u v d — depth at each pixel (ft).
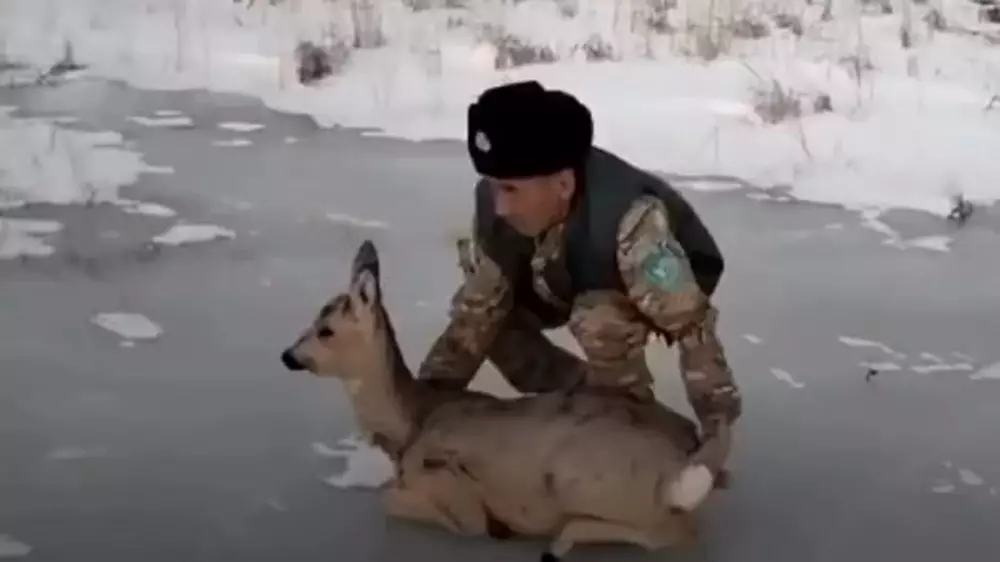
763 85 24.54
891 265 16.80
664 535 10.14
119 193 18.56
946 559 10.44
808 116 23.03
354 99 23.79
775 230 17.93
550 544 10.24
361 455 11.81
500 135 9.70
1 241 16.60
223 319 14.60
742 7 29.45
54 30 27.48
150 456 11.71
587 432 9.98
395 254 16.60
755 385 13.32
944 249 17.47
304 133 21.85
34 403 12.58
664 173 20.13
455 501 10.34
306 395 12.90
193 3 29.63
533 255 10.59
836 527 10.85
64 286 15.35
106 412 12.45
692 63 26.25
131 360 13.53
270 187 19.06
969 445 12.25
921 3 30.30
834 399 13.08
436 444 10.31
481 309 10.87
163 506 10.95
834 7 30.01
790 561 10.34
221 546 10.40
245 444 11.95
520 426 10.15
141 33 27.45
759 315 15.06
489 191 10.56
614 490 9.85
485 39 27.48
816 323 14.90
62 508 10.88
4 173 19.13
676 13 29.04
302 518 10.80
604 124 22.29
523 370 11.55
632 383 10.73
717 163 20.70
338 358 10.21
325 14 28.89
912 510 11.15
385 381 10.37
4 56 25.61
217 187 18.97
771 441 12.21
